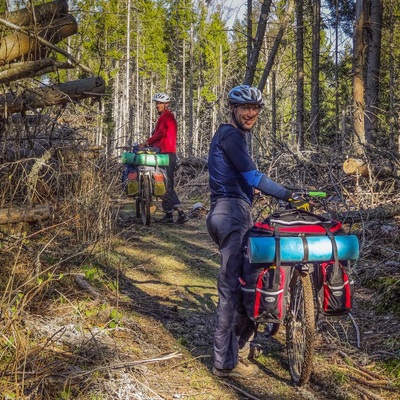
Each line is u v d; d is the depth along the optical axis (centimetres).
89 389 300
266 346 418
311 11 1925
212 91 3928
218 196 363
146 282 561
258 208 758
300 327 348
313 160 911
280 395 336
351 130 956
